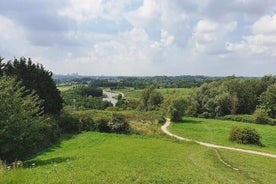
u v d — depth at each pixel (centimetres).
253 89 15550
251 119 12950
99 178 2058
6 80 4297
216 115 14362
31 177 2025
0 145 3675
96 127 8144
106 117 8288
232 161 4569
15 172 2133
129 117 10544
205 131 9412
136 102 16325
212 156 4869
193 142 6956
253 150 6612
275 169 4334
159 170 2917
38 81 7981
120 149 4822
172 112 11712
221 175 3228
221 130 9719
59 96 8775
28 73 7838
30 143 4016
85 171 2320
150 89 15100
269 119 12575
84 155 3956
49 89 8306
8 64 7744
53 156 4462
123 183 2003
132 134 7831
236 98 14625
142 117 10956
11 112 3834
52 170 2345
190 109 14588
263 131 10006
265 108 14075
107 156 3856
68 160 3378
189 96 15412
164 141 6750
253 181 3262
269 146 7544
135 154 4209
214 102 14475
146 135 7731
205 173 3156
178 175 2731
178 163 3719
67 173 2189
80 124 8131
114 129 8006
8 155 3766
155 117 11262
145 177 2305
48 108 8138
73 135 7469
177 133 8744
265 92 14412
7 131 3700
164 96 15025
